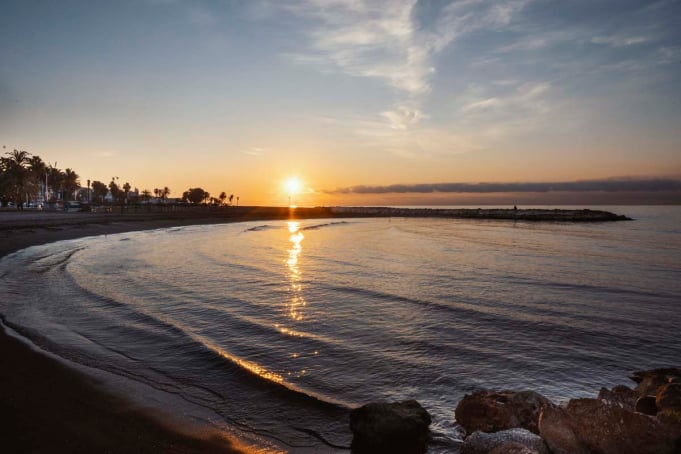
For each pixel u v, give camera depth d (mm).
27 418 6598
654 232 64875
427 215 151875
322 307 16172
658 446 5125
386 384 8977
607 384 9203
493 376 9539
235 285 20812
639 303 17156
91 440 6051
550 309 16016
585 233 63469
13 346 10414
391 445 6184
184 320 13859
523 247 42250
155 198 182125
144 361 9930
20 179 87062
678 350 11438
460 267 28109
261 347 11281
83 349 10602
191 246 42062
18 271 23672
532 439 5500
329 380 9125
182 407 7539
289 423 7125
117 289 19156
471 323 14008
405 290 19844
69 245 40469
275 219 126938
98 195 161000
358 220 126562
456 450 6297
